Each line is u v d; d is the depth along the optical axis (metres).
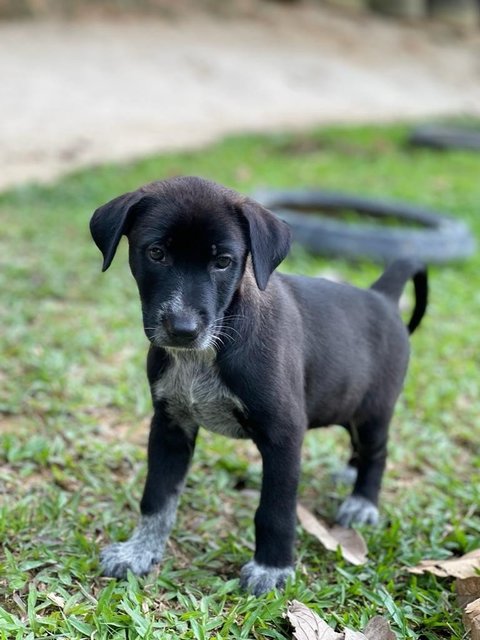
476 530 1.05
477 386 1.38
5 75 3.78
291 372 0.90
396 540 1.01
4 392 1.25
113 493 1.06
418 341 1.52
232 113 3.91
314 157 3.11
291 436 0.90
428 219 2.07
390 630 0.85
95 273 1.73
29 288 1.60
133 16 4.94
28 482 1.07
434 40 5.90
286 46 5.12
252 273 0.89
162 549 0.95
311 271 1.78
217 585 0.92
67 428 1.18
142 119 3.56
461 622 0.89
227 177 2.64
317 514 1.07
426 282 1.13
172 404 0.93
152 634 0.84
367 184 2.69
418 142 3.40
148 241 0.85
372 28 5.84
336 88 4.67
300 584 0.92
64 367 1.33
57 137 3.12
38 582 0.91
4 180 2.53
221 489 1.09
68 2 4.71
